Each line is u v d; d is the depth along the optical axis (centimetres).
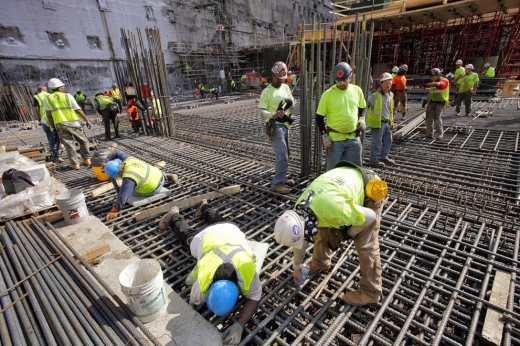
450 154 533
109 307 201
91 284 222
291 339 204
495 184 405
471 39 1411
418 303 212
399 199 368
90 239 296
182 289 244
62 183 461
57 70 1498
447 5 1198
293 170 493
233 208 375
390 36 1648
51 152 601
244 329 196
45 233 296
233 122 942
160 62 723
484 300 208
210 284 183
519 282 231
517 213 328
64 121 516
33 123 1118
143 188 382
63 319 189
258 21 2644
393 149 579
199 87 1884
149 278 209
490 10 1261
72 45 1541
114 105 750
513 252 262
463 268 245
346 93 339
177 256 288
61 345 173
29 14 1374
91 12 1597
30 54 1394
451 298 216
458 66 830
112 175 370
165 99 754
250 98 1753
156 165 532
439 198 371
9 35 1328
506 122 724
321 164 457
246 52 2314
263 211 360
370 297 202
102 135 842
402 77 757
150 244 310
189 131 834
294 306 215
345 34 1380
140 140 753
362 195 186
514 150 526
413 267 253
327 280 235
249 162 546
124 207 381
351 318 209
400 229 314
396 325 207
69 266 244
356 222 174
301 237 167
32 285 224
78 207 319
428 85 598
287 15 3017
